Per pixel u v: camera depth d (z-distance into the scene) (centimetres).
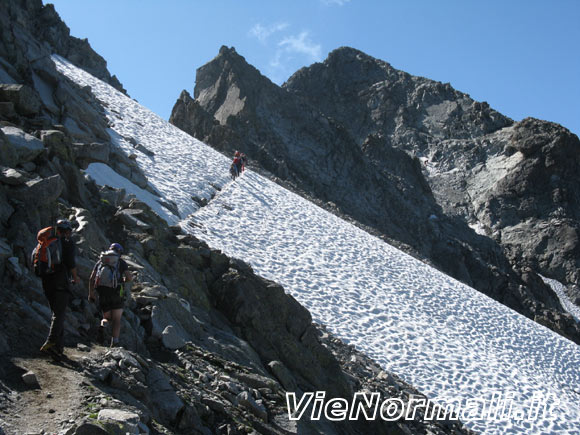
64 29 6081
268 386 1263
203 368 1155
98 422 643
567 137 10906
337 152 8419
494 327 3369
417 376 2197
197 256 1691
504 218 10600
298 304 1756
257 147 7312
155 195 2811
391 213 8038
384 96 13662
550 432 2230
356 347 2227
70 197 1480
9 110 1677
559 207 10500
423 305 3183
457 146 12500
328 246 3484
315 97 13688
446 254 7888
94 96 4234
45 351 800
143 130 4162
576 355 3522
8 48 2505
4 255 930
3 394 669
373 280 3209
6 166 1198
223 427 957
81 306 1023
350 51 15188
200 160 4072
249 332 1571
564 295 9212
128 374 850
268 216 3544
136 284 1289
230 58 9362
